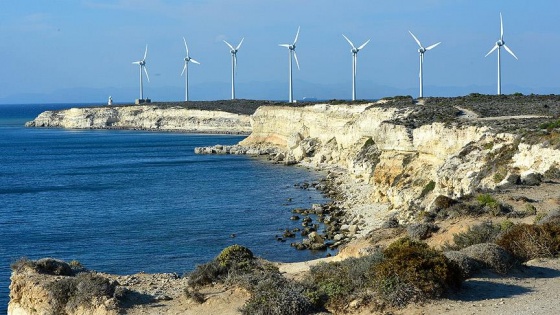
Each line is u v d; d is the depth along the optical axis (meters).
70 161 150.50
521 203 40.62
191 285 26.50
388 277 22.00
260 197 90.19
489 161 60.06
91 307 25.05
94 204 86.50
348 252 34.47
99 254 57.59
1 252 58.91
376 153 97.62
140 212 79.50
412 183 74.88
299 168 125.19
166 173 122.00
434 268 22.22
